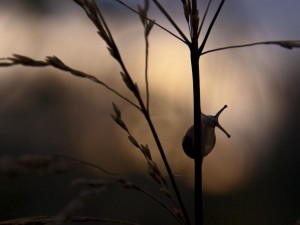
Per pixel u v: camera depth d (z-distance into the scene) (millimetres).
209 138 278
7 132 570
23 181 478
